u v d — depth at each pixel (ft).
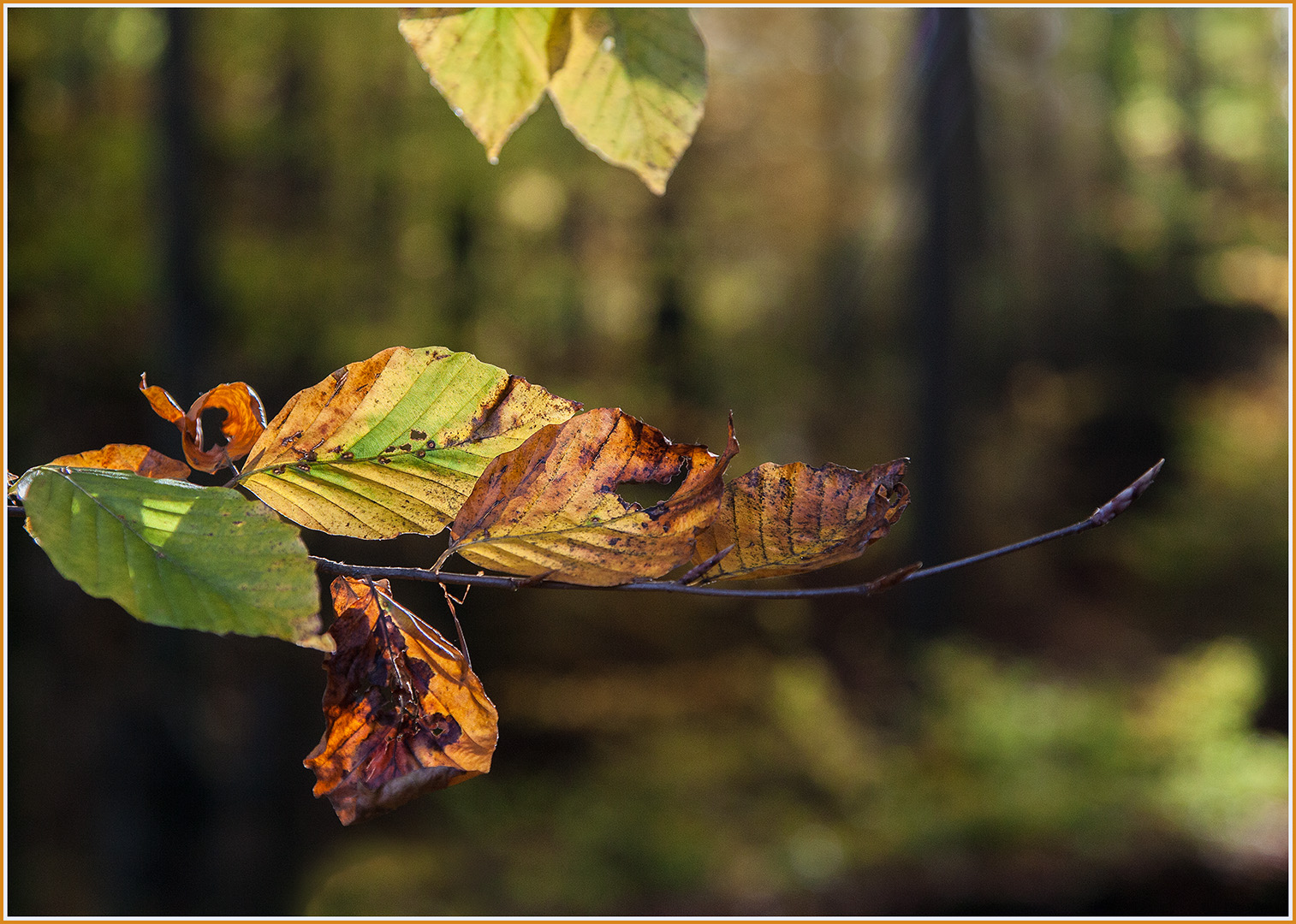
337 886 23.11
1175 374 52.13
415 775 1.80
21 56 29.50
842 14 44.96
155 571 1.33
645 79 2.04
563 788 28.12
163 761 22.71
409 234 37.42
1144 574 43.37
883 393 45.32
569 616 33.65
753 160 47.93
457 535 1.61
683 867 22.72
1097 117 52.75
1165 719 24.90
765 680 34.09
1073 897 19.98
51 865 22.39
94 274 27.96
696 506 1.58
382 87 35.76
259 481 1.78
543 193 40.34
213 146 30.78
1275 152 49.57
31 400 28.27
